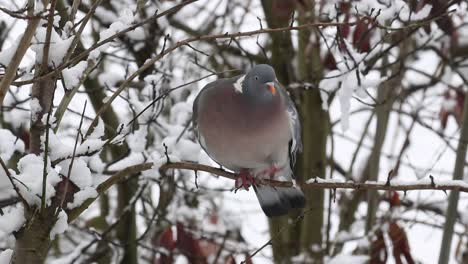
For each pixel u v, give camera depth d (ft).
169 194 39.65
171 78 39.55
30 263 24.64
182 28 45.06
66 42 25.25
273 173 31.07
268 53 48.73
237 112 28.63
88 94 42.09
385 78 35.55
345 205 45.85
